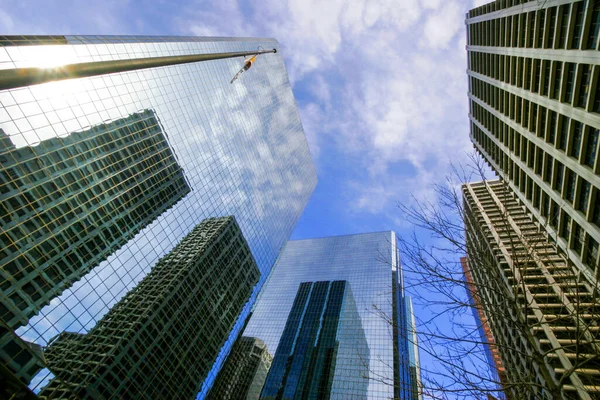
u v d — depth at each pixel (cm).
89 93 7281
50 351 5541
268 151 15650
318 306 14925
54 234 6019
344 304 14400
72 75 1266
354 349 12375
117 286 7156
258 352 13988
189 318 8762
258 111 15300
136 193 8006
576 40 4094
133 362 6762
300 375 12056
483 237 1572
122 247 7431
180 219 9388
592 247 4319
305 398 11206
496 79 6688
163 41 9588
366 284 16200
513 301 1320
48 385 5381
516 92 5825
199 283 9375
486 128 8025
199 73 11269
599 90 3809
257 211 13700
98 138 7319
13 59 5759
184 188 9700
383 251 18312
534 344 1198
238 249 11775
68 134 6681
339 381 11419
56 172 6316
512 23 5541
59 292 5875
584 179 4356
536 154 5531
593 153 4094
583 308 1303
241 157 13175
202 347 9175
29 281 5453
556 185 5103
